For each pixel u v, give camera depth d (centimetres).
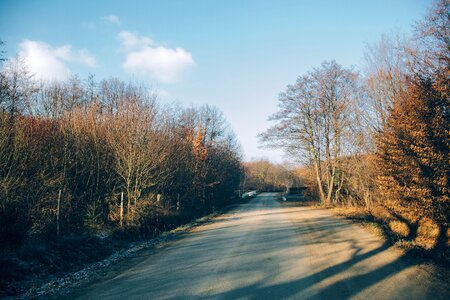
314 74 3150
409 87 1208
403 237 1197
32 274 774
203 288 659
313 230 1532
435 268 782
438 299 575
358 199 2606
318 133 3328
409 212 1224
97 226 1316
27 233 1036
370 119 2039
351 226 1620
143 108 1756
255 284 682
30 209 1102
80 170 1597
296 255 979
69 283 732
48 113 1931
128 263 926
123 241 1277
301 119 3334
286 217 2242
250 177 9988
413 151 1118
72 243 1010
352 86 2691
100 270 853
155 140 1803
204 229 1698
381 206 1739
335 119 2902
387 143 1318
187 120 3884
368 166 1967
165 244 1246
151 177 1806
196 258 957
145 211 1658
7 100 1466
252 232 1509
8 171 1180
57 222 1120
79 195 1538
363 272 767
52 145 1469
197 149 3133
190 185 2758
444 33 1150
